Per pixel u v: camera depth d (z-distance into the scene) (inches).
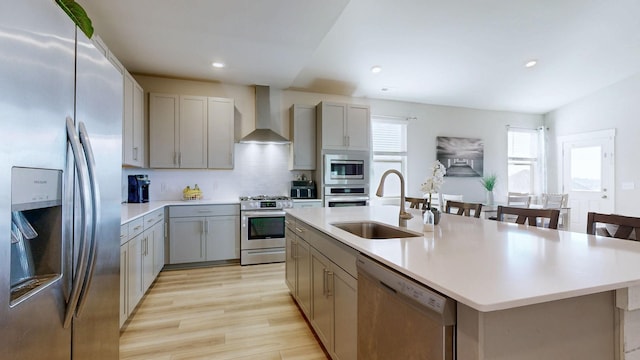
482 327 33.8
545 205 184.5
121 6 95.3
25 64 33.3
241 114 179.5
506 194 242.4
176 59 138.6
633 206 194.5
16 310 32.1
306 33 113.8
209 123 164.2
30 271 39.1
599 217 69.4
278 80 169.3
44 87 36.7
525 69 175.3
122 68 119.3
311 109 185.3
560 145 238.5
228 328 92.6
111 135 56.4
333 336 70.3
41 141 36.0
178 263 150.6
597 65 175.9
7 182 30.4
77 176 43.2
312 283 86.5
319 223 85.0
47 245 39.8
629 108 195.3
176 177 171.0
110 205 56.1
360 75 175.6
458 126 231.9
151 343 84.0
